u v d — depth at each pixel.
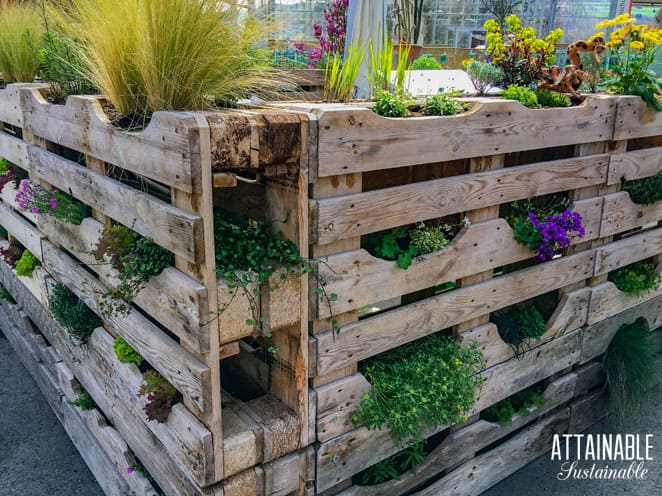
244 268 1.86
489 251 2.51
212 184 1.74
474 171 2.41
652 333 3.83
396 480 2.48
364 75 3.18
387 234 2.28
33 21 3.29
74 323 2.64
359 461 2.30
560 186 2.73
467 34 6.69
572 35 6.64
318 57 3.45
